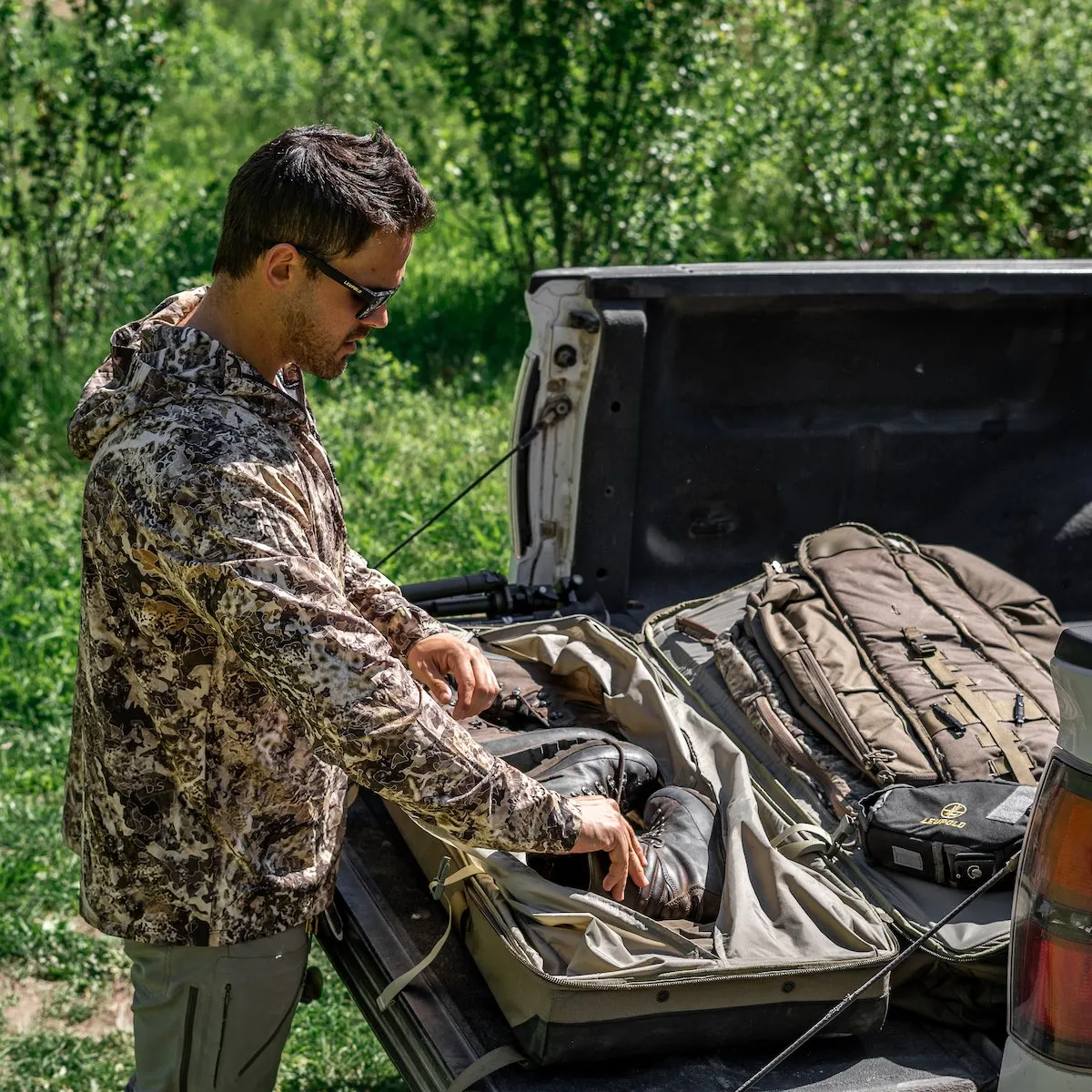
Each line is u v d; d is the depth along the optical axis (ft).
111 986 12.07
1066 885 5.24
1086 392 11.06
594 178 26.66
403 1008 6.62
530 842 5.84
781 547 10.83
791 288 9.95
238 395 5.79
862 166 28.63
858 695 7.93
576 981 5.80
